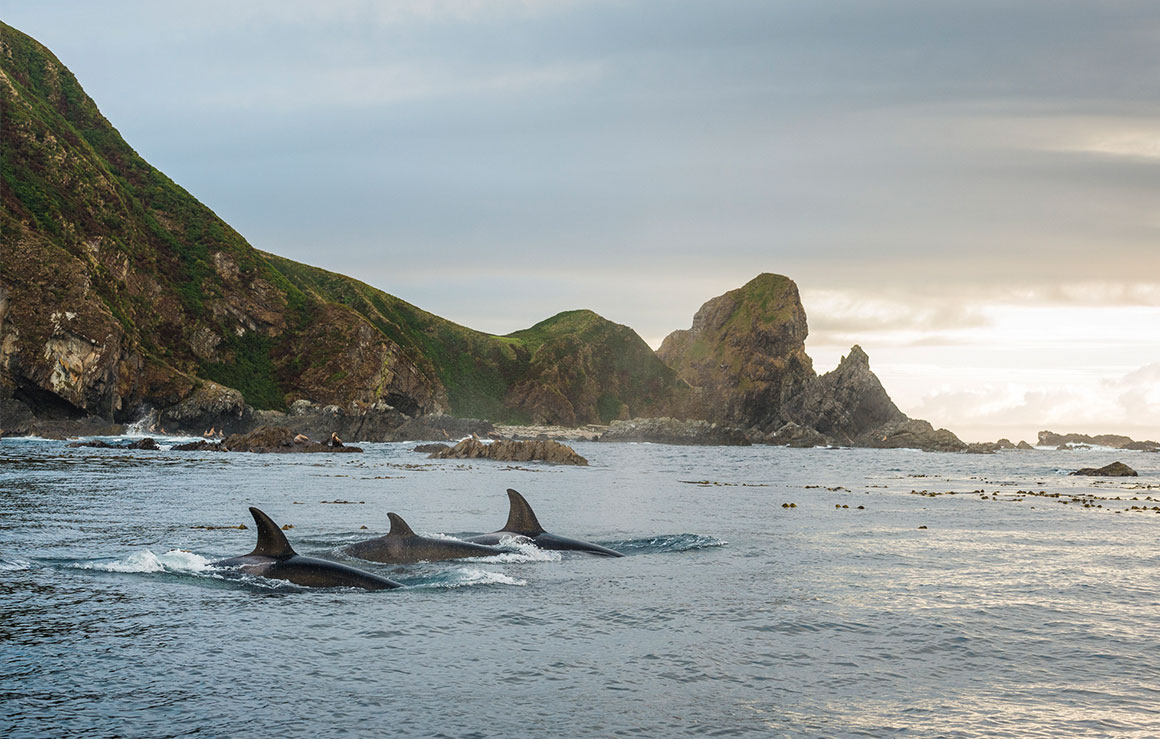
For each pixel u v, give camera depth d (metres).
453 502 37.03
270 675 10.80
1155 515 37.53
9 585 15.88
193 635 12.64
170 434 136.50
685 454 128.50
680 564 20.38
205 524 26.62
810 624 14.20
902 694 10.62
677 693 10.48
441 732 9.02
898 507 39.69
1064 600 16.67
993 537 27.62
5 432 107.94
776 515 34.06
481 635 13.05
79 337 119.25
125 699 9.80
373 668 11.20
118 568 17.67
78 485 41.16
